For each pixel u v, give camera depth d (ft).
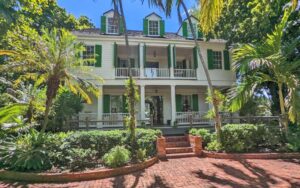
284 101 39.04
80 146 31.09
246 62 36.68
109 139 32.27
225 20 57.77
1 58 57.00
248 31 53.06
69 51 32.53
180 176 25.53
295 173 25.61
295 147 35.04
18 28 42.75
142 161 30.12
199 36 67.31
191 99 71.77
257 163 30.66
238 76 69.21
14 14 46.03
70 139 31.04
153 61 72.28
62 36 32.48
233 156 34.01
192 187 21.83
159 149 35.29
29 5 47.62
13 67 31.65
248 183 22.56
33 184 23.84
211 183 22.85
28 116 37.27
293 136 36.94
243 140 36.32
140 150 31.14
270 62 35.91
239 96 38.42
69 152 28.40
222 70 68.08
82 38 61.00
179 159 34.47
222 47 69.10
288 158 33.42
